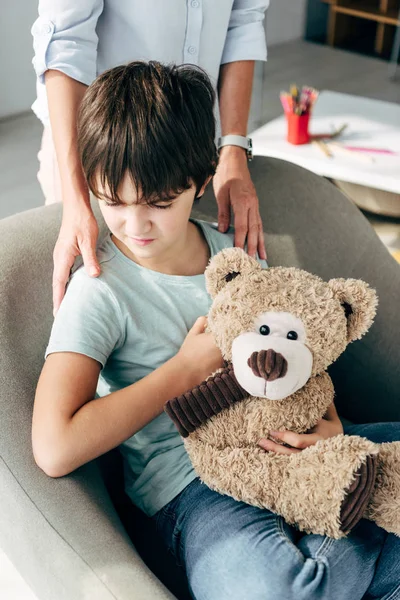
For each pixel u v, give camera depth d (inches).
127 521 40.8
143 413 34.6
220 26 49.5
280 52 180.4
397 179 79.6
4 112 133.2
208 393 33.8
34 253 39.8
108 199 34.1
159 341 37.9
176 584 37.8
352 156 84.5
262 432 34.0
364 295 34.5
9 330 37.2
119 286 37.4
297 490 32.4
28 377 36.8
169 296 38.5
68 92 43.4
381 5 180.4
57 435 32.8
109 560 31.9
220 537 33.4
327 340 33.5
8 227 40.6
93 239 38.0
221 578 32.6
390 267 50.9
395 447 34.9
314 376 35.2
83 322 35.6
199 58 49.8
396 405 48.6
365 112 97.3
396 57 168.1
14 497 33.0
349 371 48.6
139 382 35.2
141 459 38.7
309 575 31.3
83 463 33.8
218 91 53.1
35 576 33.4
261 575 31.6
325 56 179.9
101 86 34.3
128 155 32.5
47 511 32.7
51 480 33.7
